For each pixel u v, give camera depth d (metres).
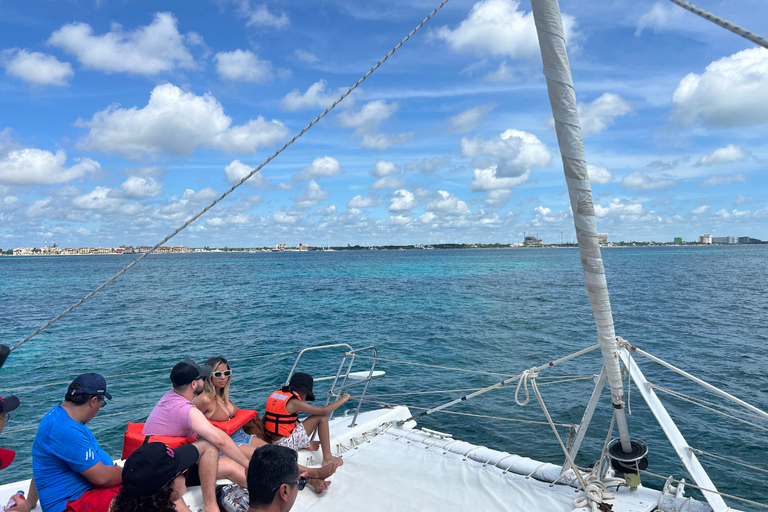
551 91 2.90
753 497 7.36
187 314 29.44
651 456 8.73
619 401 3.73
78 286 53.38
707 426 9.96
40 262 167.25
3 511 3.56
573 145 2.93
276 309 31.67
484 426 10.25
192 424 3.75
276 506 2.18
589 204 3.06
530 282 53.16
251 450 4.28
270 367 15.89
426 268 90.81
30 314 29.97
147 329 23.89
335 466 4.21
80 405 3.36
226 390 4.70
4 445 9.64
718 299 33.69
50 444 3.21
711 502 3.43
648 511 3.62
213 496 3.62
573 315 26.64
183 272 87.00
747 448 8.92
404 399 12.15
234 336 21.97
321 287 49.44
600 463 4.11
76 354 18.11
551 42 2.79
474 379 13.91
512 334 21.31
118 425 10.62
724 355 16.36
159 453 2.63
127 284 56.16
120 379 14.34
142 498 2.54
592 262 3.21
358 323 25.41
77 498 3.24
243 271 88.69
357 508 3.94
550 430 9.98
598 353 17.03
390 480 4.39
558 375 14.38
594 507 3.66
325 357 17.30
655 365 15.04
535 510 3.79
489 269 84.75
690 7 2.14
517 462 4.56
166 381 14.07
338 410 11.38
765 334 20.00
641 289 42.22
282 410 4.76
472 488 4.18
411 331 22.67
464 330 22.56
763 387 12.66
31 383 14.20
